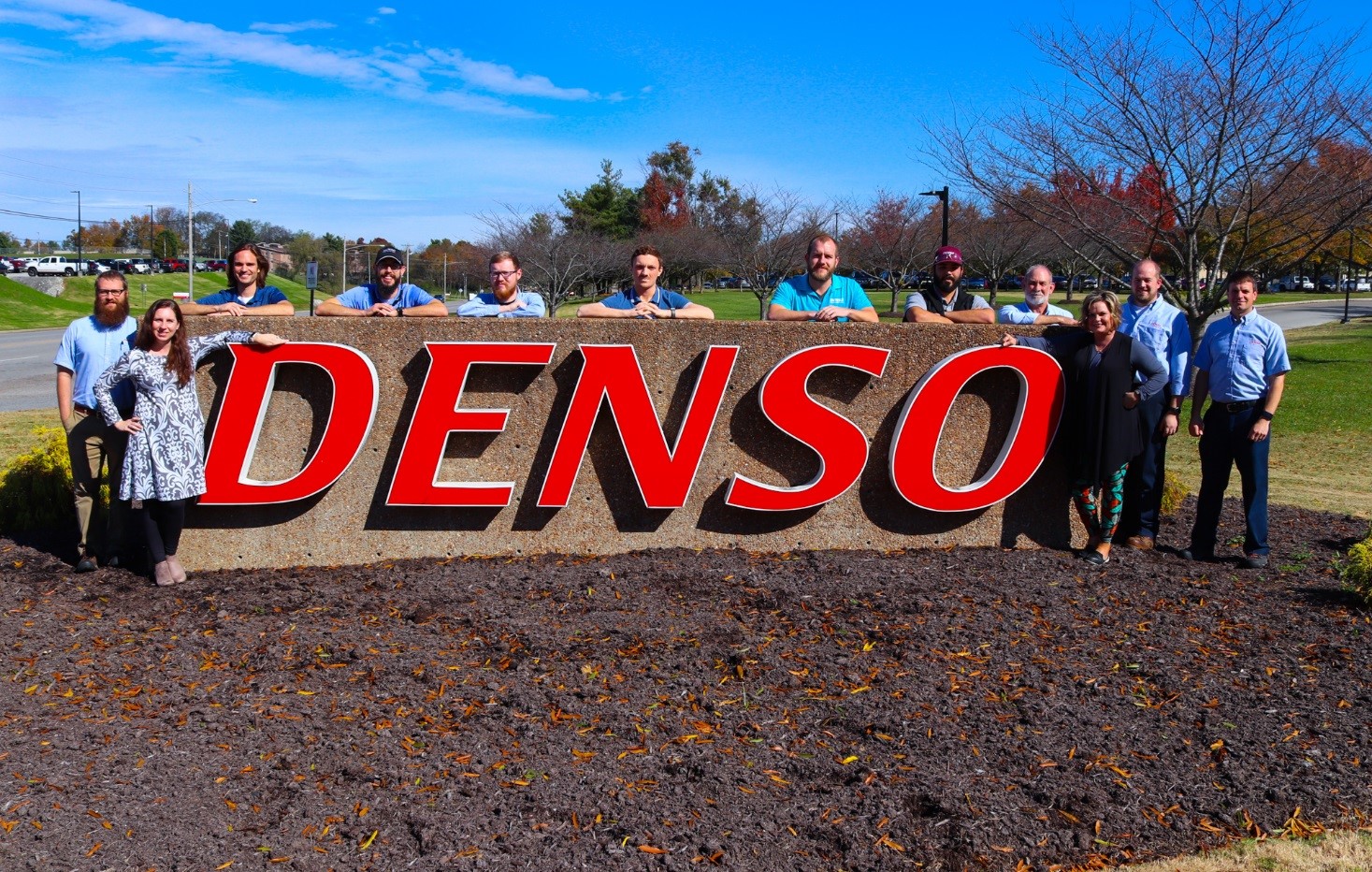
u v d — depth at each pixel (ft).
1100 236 40.47
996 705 14.99
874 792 12.68
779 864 11.34
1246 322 21.91
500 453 22.22
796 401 21.98
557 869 11.07
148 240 382.42
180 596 19.47
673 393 22.35
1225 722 14.65
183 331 19.67
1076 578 20.62
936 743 13.89
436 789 12.53
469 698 14.93
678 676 15.65
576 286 148.15
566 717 14.39
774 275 122.42
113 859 11.07
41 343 112.16
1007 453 22.67
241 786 12.54
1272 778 13.30
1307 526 26.66
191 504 21.31
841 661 16.31
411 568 21.29
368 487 22.06
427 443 21.33
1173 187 39.32
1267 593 20.10
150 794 12.30
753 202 128.77
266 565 21.99
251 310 22.29
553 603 18.79
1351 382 73.41
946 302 24.39
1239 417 21.99
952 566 21.40
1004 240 89.71
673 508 22.39
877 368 22.30
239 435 21.20
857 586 19.76
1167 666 16.46
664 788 12.68
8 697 14.88
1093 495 22.00
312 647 16.65
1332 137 37.55
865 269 123.24
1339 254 60.23
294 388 21.90
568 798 12.37
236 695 14.94
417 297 23.86
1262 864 11.57
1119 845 11.93
